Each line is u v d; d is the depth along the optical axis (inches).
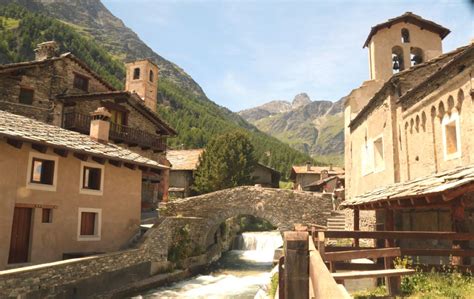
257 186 1023.0
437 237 306.8
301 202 986.7
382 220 618.8
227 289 694.5
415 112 558.9
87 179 645.9
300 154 4163.4
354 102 907.4
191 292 661.3
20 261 520.7
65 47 4281.5
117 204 686.5
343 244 726.5
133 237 713.6
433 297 267.6
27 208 539.2
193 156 1824.6
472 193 301.7
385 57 881.5
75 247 598.2
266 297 418.0
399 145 609.0
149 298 605.0
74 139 627.8
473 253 306.2
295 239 132.4
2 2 5669.3
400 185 475.2
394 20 869.8
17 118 594.6
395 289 289.6
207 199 1019.3
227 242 1300.4
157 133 1326.3
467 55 425.1
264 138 4881.9
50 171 572.7
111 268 568.1
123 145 1150.3
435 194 297.7
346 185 938.1
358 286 357.7
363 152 789.2
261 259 1118.4
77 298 486.9
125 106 1179.9
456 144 473.1
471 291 265.0
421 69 611.2
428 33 871.7
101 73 4106.8
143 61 1918.1
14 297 389.1
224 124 4682.6
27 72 1011.3
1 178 488.4
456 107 458.3
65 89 1072.8
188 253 854.5
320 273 118.9
